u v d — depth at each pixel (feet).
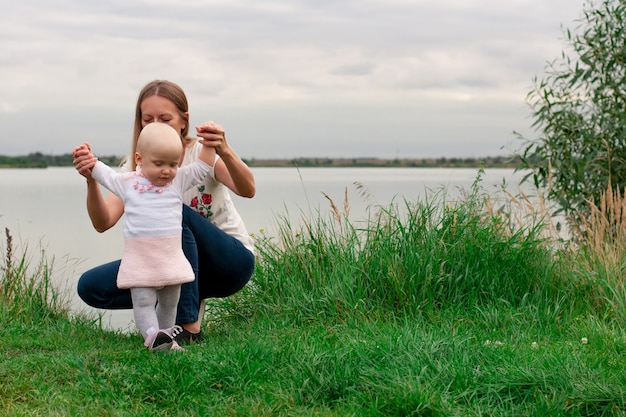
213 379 12.40
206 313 19.79
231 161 15.17
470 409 11.16
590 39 29.07
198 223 15.76
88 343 15.66
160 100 15.64
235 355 13.14
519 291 18.85
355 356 13.07
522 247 19.62
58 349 15.03
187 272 14.53
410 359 12.62
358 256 19.54
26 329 17.16
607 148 27.81
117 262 16.80
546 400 11.10
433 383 11.88
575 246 23.63
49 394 12.00
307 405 11.74
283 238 20.75
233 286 16.84
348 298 18.12
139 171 14.62
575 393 11.34
